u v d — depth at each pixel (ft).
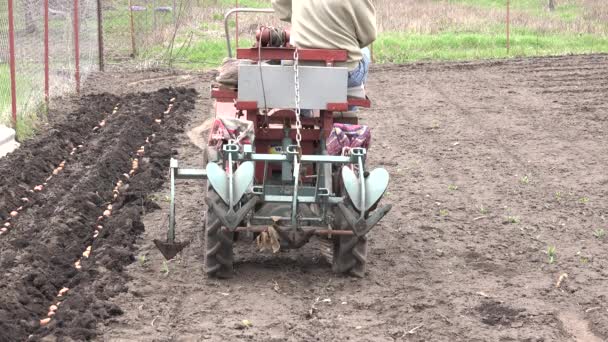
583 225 33.55
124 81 71.31
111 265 27.63
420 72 77.25
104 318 23.95
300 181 28.91
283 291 26.50
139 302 25.35
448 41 97.71
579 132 51.57
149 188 37.52
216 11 120.37
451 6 138.72
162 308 24.93
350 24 28.99
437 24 113.60
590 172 42.04
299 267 28.55
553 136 50.47
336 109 28.40
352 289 26.68
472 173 41.88
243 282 27.14
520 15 124.77
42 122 51.29
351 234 26.43
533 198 37.40
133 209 33.32
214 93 29.30
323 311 24.97
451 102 62.03
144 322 24.00
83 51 76.33
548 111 58.34
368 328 23.84
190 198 36.94
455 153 46.24
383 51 91.35
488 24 114.11
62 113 55.06
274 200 26.58
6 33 58.29
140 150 45.14
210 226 26.55
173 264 28.53
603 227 33.27
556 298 26.22
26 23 61.31
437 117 56.39
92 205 33.88
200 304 25.40
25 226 31.60
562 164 43.68
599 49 95.30
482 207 35.86
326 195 26.55
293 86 28.25
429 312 25.04
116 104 59.06
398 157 45.27
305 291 26.53
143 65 79.15
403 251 30.45
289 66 28.19
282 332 23.56
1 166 39.34
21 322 22.84
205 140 48.37
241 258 29.30
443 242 31.53
